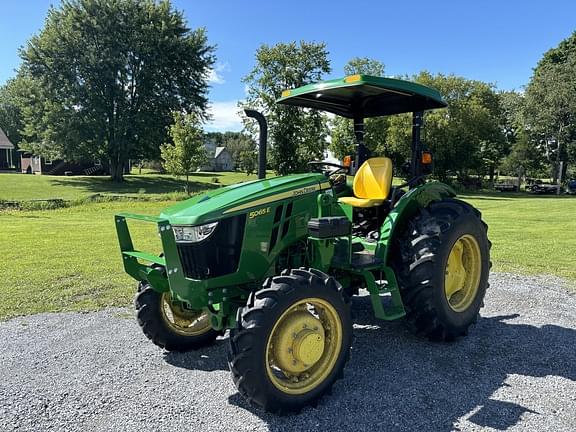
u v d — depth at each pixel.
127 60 34.62
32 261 8.04
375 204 4.38
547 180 48.12
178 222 3.34
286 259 3.66
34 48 33.50
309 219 3.66
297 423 2.94
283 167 24.92
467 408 3.10
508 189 37.97
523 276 6.78
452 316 4.16
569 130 34.69
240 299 3.50
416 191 4.15
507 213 17.64
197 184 36.19
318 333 3.17
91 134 34.47
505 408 3.09
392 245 4.23
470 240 4.43
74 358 3.97
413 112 4.57
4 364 3.84
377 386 3.42
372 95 4.44
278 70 25.05
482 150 36.75
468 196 30.80
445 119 33.69
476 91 38.91
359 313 5.09
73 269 7.38
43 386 3.44
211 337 4.24
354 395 3.29
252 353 2.88
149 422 2.94
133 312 5.23
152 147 35.34
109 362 3.89
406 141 30.69
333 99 4.63
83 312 5.22
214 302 3.30
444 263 4.07
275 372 3.20
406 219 4.30
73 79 33.84
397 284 4.01
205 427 2.89
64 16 33.97
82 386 3.44
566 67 35.19
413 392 3.32
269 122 24.91
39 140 37.44
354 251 4.19
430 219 4.18
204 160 29.42
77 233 11.71
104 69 33.56
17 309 5.31
